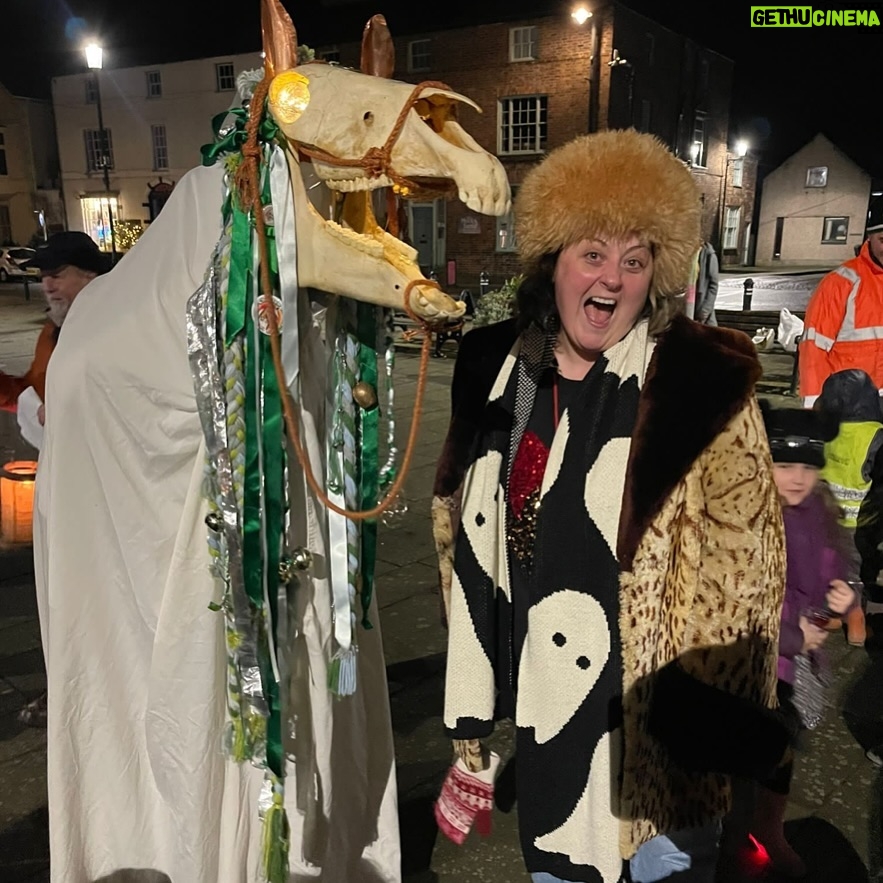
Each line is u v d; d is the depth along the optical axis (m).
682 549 1.38
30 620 3.53
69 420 1.55
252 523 1.42
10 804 2.39
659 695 1.40
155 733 1.61
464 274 22.44
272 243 1.37
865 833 2.29
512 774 2.54
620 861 1.45
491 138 21.53
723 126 29.31
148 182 30.56
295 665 1.61
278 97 1.28
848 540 2.21
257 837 1.69
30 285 23.22
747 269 33.22
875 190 28.69
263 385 1.40
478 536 1.56
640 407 1.38
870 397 3.51
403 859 2.20
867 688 3.00
